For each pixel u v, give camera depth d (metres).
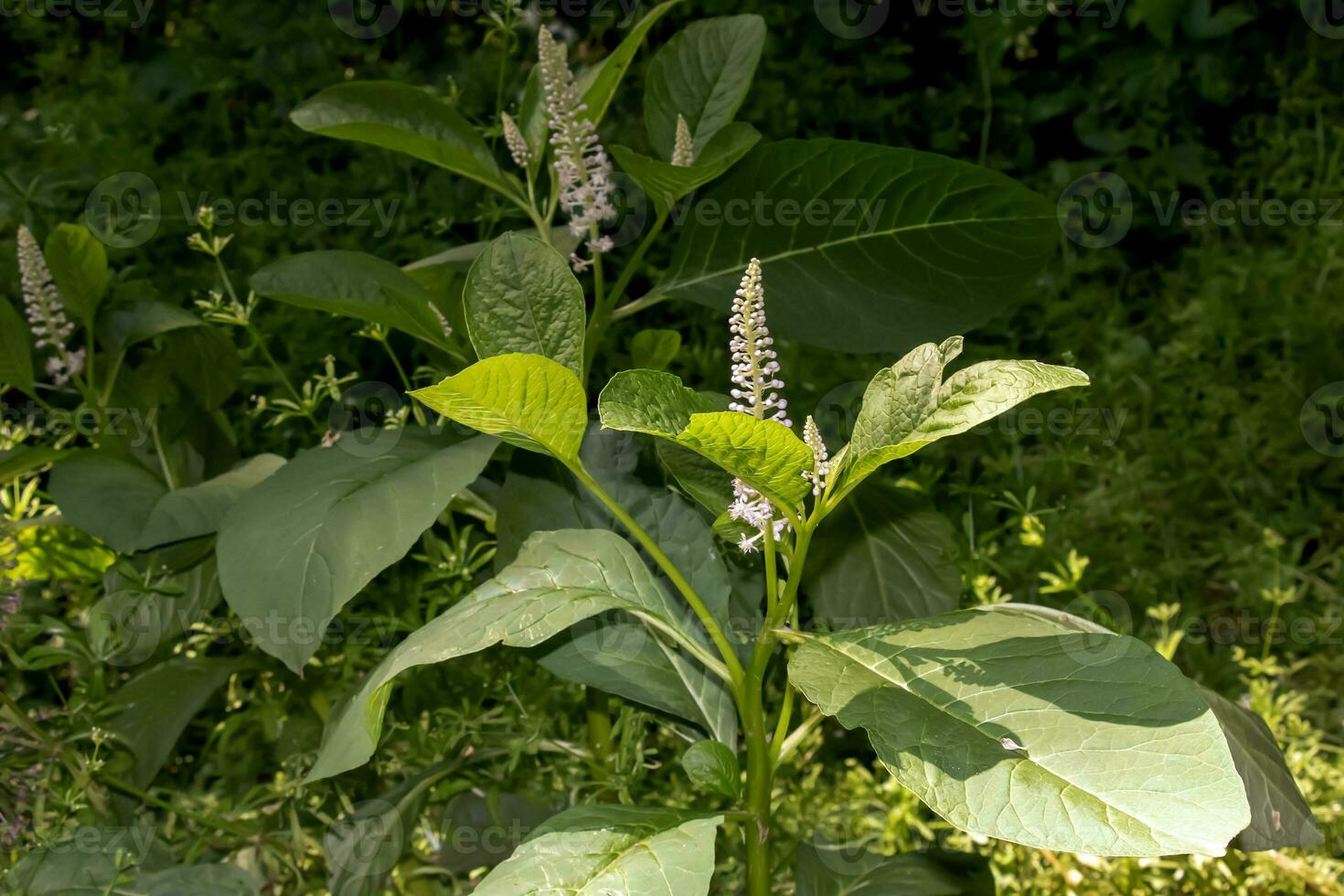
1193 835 0.77
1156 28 1.76
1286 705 1.16
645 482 1.03
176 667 1.09
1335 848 1.08
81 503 1.04
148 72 1.76
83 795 1.04
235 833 1.05
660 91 1.09
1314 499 1.41
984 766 0.81
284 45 1.70
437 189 1.50
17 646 1.07
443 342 1.05
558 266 0.90
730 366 1.37
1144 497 1.41
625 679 0.97
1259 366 1.51
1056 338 1.52
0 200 1.31
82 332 1.16
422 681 1.09
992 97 1.81
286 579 0.93
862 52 1.76
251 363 1.36
